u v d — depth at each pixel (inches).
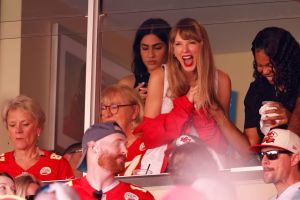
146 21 1305.4
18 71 1348.4
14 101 1311.5
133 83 1302.9
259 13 1283.2
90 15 1321.4
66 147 1307.8
